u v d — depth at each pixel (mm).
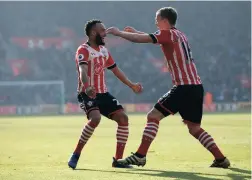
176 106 23391
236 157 29234
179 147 38031
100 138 50594
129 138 50844
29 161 28547
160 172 22141
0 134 61062
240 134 53906
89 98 24922
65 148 39062
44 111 185000
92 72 25000
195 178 19906
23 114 174375
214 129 64625
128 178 20047
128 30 24078
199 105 23609
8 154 33625
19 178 20359
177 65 23109
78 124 89500
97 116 24531
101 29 24922
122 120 25547
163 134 56156
